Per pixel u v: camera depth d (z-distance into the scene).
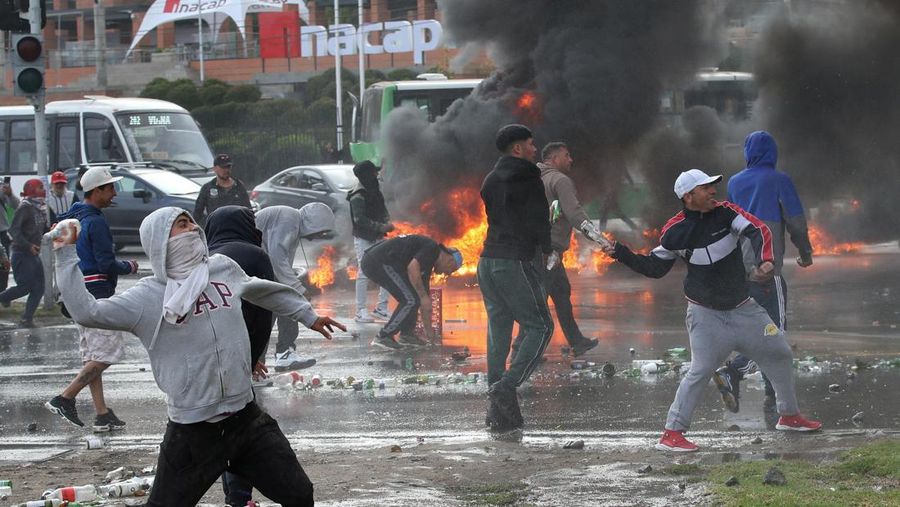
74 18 149.12
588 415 16.44
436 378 19.67
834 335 22.91
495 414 15.71
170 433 9.09
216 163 27.72
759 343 14.16
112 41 151.00
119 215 48.03
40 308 31.72
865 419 15.38
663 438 14.01
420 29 108.38
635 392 18.00
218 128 85.50
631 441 14.69
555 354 21.83
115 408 18.44
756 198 16.27
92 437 15.89
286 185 47.38
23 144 58.94
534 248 15.84
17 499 12.45
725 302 13.88
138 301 8.97
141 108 58.22
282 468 9.23
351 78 96.31
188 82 95.81
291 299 9.50
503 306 16.03
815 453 13.30
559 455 13.81
